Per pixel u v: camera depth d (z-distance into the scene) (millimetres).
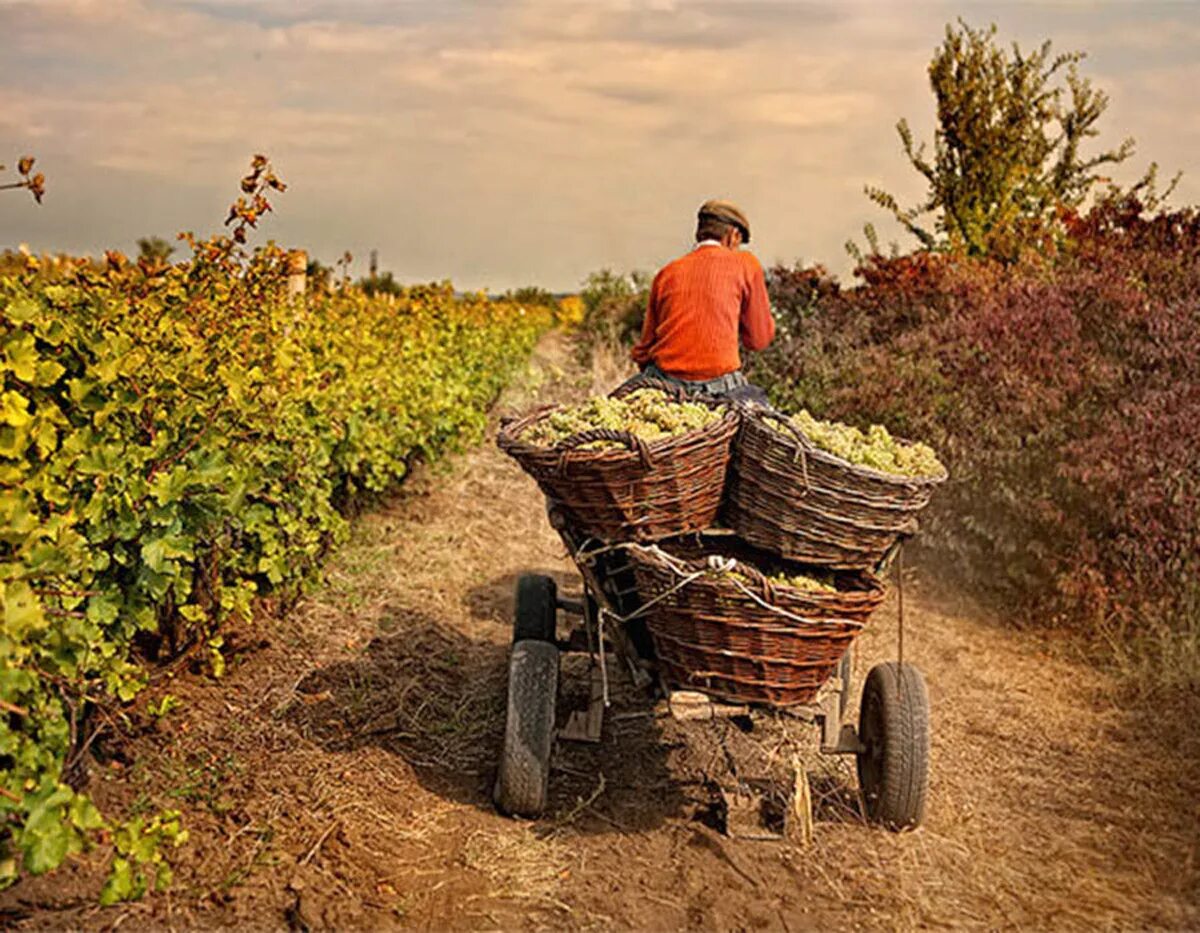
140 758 4578
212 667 5578
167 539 4277
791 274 12164
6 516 3281
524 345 24500
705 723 5633
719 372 5602
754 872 4289
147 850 3121
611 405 4715
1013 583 7367
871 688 4641
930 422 8117
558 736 4734
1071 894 4191
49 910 3504
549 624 5336
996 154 13148
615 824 4652
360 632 6586
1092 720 5738
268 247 6184
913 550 8094
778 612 4035
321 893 3848
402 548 8453
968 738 5539
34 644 3295
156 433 4551
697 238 6008
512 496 10742
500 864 4270
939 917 4027
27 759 3117
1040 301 8820
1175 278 9172
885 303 10555
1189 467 6816
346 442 7625
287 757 4902
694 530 4484
